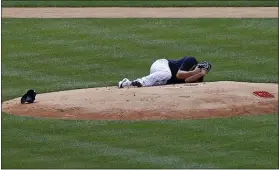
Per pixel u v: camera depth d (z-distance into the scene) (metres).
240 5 69.12
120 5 70.19
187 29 58.41
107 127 35.19
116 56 51.19
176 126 35.16
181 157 31.89
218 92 37.97
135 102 37.00
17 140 33.97
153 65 40.28
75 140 33.91
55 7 69.38
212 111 36.44
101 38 55.81
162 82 39.94
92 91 39.41
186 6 69.19
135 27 59.16
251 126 35.22
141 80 39.84
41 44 54.25
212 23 60.19
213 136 34.12
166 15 63.78
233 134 34.28
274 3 69.75
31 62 49.59
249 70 47.78
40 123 35.84
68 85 44.19
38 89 43.06
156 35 56.69
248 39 55.53
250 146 33.09
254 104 37.19
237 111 36.59
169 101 36.97
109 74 47.25
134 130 34.81
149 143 33.44
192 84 39.62
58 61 49.91
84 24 60.31
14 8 68.69
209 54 51.78
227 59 50.47
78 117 36.31
